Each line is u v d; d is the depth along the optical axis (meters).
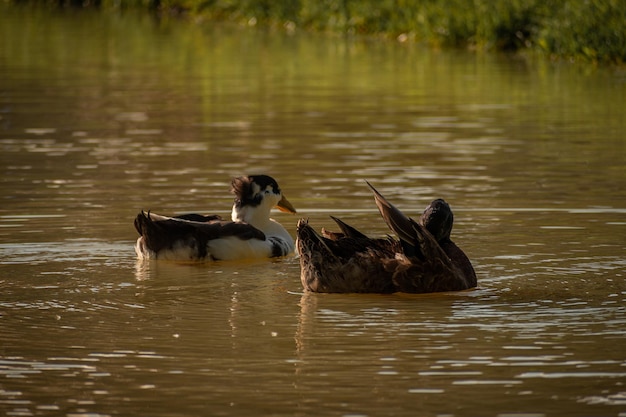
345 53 36.62
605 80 29.42
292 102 25.98
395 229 11.38
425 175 17.61
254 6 47.34
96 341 9.88
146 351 9.59
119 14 52.25
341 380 8.86
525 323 10.33
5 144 20.70
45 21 48.28
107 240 13.87
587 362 9.22
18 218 14.82
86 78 30.52
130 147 20.38
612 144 20.27
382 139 20.97
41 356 9.45
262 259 13.66
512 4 36.88
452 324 10.31
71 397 8.55
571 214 14.91
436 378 8.88
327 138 21.12
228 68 32.78
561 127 22.19
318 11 44.44
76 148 20.28
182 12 52.88
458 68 32.38
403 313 10.72
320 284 11.64
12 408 8.34
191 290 11.80
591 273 12.10
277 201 14.35
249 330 10.20
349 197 16.09
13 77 30.69
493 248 13.23
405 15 41.00
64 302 11.20
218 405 8.39
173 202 15.88
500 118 23.41
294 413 8.22
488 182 17.02
